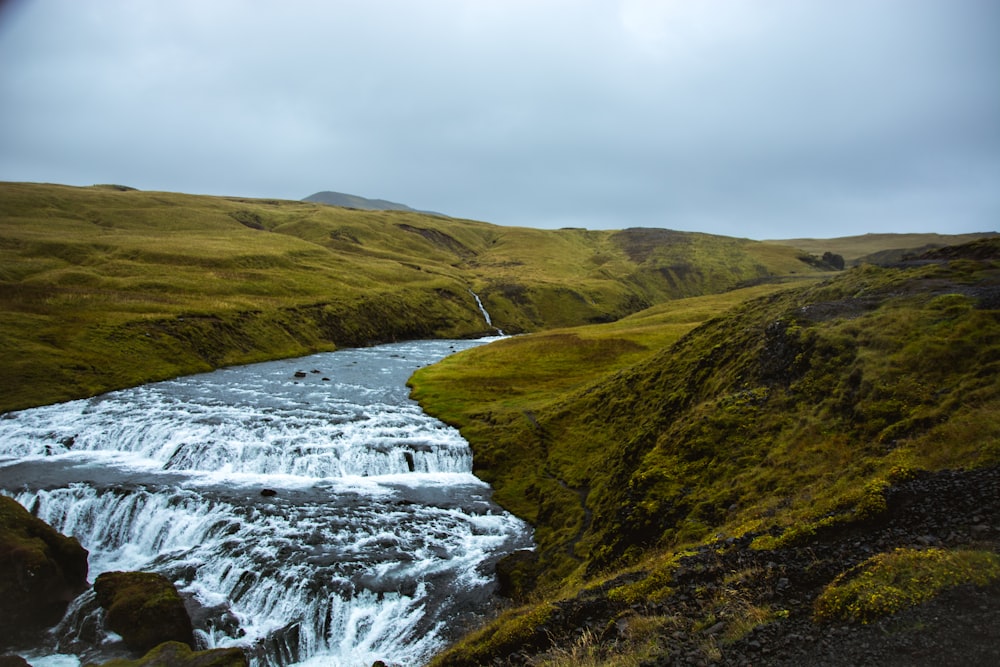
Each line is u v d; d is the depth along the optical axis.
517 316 192.88
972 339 22.98
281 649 25.11
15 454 46.06
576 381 71.69
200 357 85.19
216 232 189.62
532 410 56.94
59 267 112.31
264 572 29.03
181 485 39.81
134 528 35.88
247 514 35.38
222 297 113.06
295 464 43.97
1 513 27.84
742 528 18.73
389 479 44.09
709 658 12.01
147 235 165.75
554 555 30.42
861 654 10.65
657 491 26.73
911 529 14.30
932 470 16.53
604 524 30.64
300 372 81.50
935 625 10.64
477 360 91.38
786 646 11.66
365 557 31.05
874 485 16.41
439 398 66.56
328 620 26.56
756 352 34.69
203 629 25.58
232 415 55.34
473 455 48.66
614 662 13.07
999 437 16.39
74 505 36.84
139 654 23.38
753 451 26.00
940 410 19.98
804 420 25.47
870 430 21.78
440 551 32.72
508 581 29.11
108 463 44.59
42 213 169.00
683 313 124.38
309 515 35.84
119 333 79.69
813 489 19.78
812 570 14.16
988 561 11.73
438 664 17.02
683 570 16.88
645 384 47.66
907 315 27.56
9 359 64.06
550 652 15.09
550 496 39.12
